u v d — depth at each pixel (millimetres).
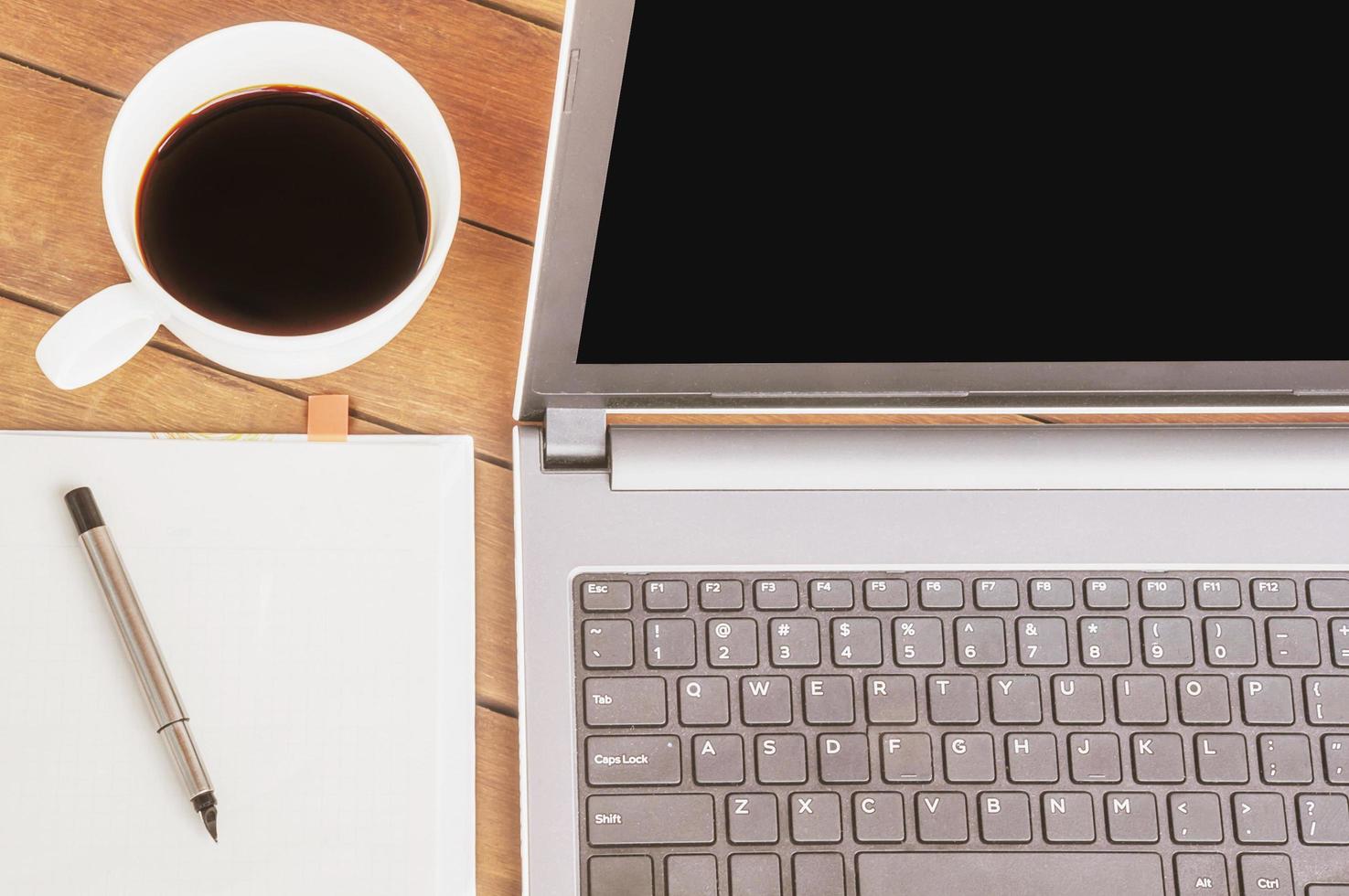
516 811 422
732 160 306
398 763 414
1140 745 428
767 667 424
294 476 439
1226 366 418
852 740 420
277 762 409
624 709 414
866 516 443
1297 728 435
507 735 429
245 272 399
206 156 401
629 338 382
